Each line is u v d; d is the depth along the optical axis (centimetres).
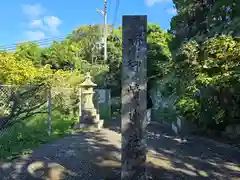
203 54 739
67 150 734
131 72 450
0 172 551
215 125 966
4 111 837
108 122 1399
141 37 449
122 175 455
